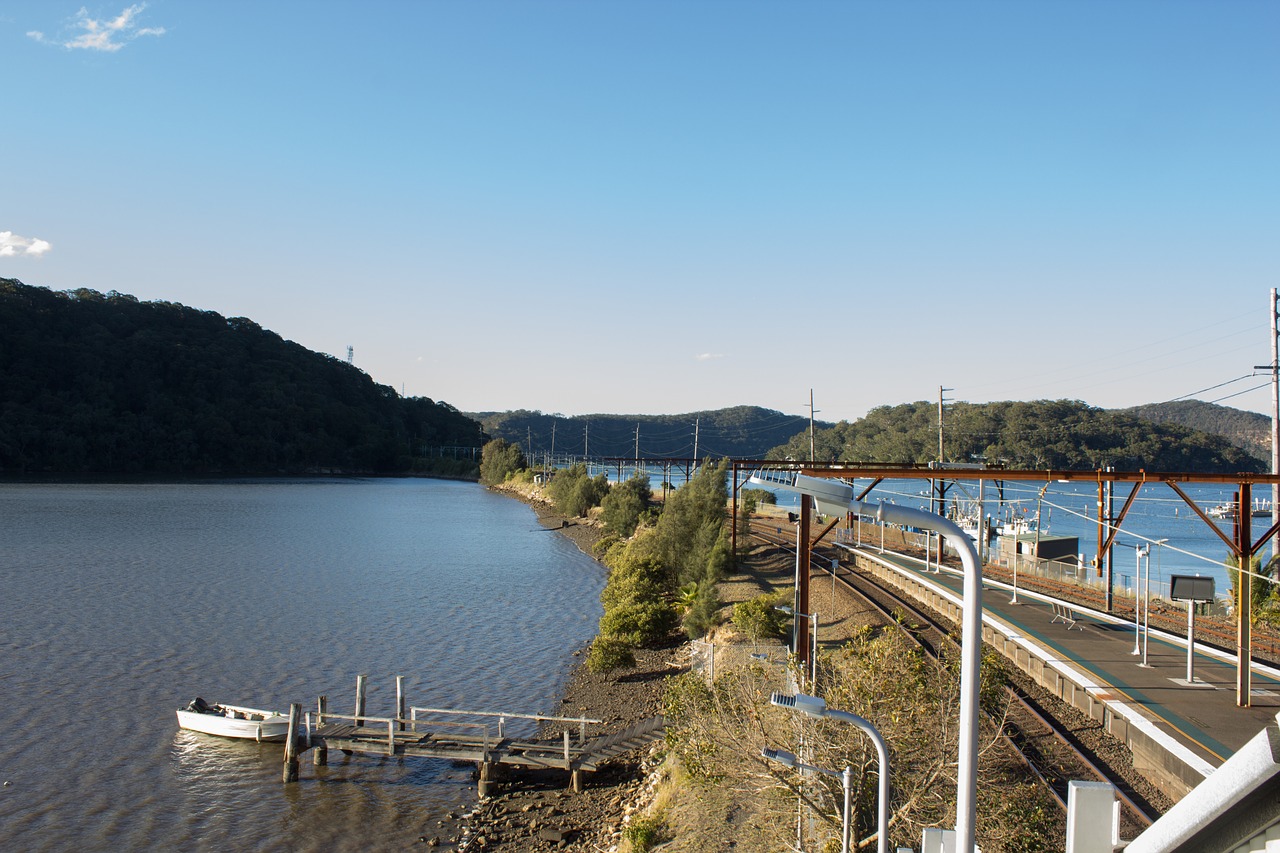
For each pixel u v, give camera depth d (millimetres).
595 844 27797
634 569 63188
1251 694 28453
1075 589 52469
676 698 25469
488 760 32906
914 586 51750
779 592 54656
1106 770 24109
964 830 8859
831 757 19578
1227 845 6449
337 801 31750
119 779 33188
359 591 70438
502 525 127250
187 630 55281
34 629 54688
